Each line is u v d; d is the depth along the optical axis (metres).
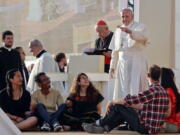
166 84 22.69
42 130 22.62
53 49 42.56
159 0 28.66
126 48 24.09
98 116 23.14
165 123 22.56
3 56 24.38
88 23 41.56
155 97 21.69
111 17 40.25
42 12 42.84
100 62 26.52
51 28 42.72
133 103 21.66
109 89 25.52
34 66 27.36
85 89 23.12
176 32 28.70
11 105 22.86
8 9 43.69
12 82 22.84
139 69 24.06
